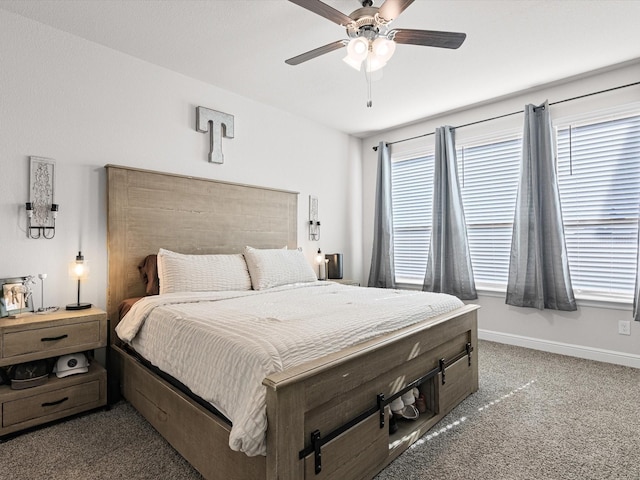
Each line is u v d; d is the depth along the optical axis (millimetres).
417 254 4457
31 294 2285
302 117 4168
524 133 3389
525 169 3381
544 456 1707
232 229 3352
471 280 3799
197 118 3172
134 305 2322
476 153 3916
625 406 2229
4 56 2242
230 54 2768
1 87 2230
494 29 2428
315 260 4316
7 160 2244
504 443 1822
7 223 2238
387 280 4477
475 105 3805
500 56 2789
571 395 2396
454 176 3922
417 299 2352
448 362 2197
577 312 3215
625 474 1571
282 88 3379
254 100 3658
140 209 2750
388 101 3701
